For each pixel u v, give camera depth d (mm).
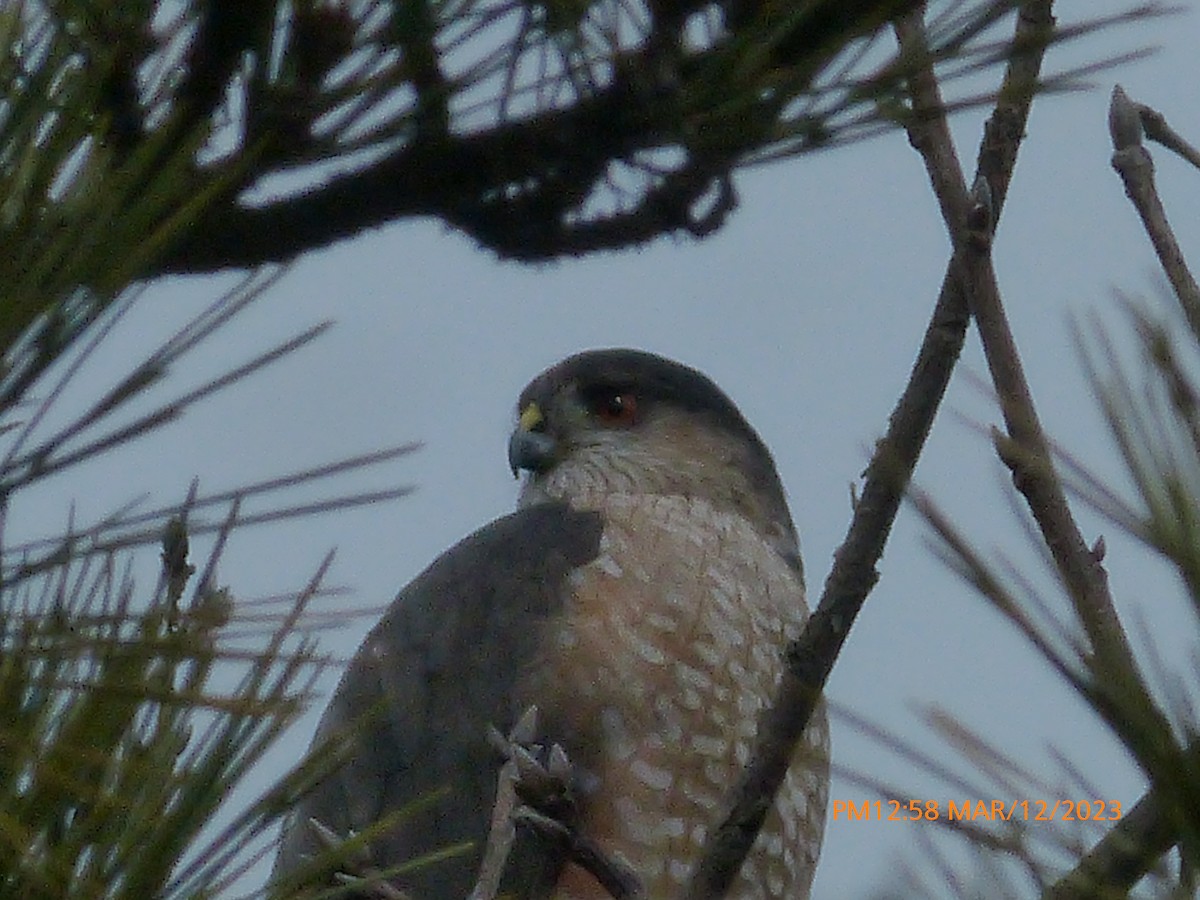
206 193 3373
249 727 3592
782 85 4438
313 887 3805
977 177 4883
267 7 4277
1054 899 2990
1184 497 2760
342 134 4531
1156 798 2822
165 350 3361
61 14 3902
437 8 4371
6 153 3355
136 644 3547
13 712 3492
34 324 3225
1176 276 4219
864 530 4801
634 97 4625
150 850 3510
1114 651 2789
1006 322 4621
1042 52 4371
